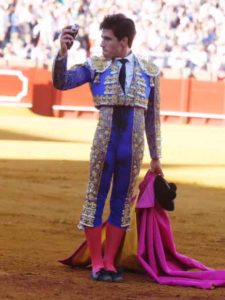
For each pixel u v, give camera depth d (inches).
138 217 475.2
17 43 1952.5
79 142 1449.3
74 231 659.4
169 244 474.9
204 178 1064.2
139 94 454.0
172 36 2031.3
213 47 2032.5
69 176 1019.3
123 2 2034.9
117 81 450.6
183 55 2006.6
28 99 1921.8
